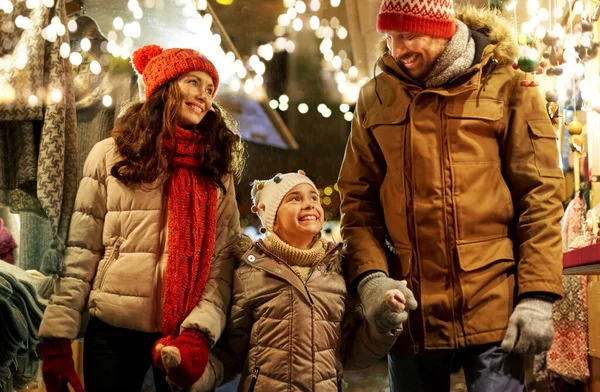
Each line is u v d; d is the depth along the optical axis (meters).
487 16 2.49
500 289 2.31
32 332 2.75
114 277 2.33
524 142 2.34
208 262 2.39
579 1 3.12
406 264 2.39
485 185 2.35
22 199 2.96
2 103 2.80
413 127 2.39
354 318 2.48
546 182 2.30
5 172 2.89
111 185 2.39
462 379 4.04
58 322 2.30
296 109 6.76
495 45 2.41
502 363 2.29
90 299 2.35
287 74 6.39
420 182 2.37
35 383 3.42
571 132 2.90
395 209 2.42
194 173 2.45
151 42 4.15
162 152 2.38
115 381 2.33
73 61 3.05
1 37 2.96
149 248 2.34
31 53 2.87
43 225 3.16
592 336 3.31
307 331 2.31
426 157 2.36
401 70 2.44
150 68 2.49
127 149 2.38
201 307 2.33
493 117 2.34
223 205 2.53
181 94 2.44
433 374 2.46
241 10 5.52
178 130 2.43
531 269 2.23
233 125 2.76
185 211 2.38
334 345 2.38
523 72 2.41
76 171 2.99
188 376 2.17
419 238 2.37
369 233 2.48
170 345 2.18
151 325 2.32
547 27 3.86
